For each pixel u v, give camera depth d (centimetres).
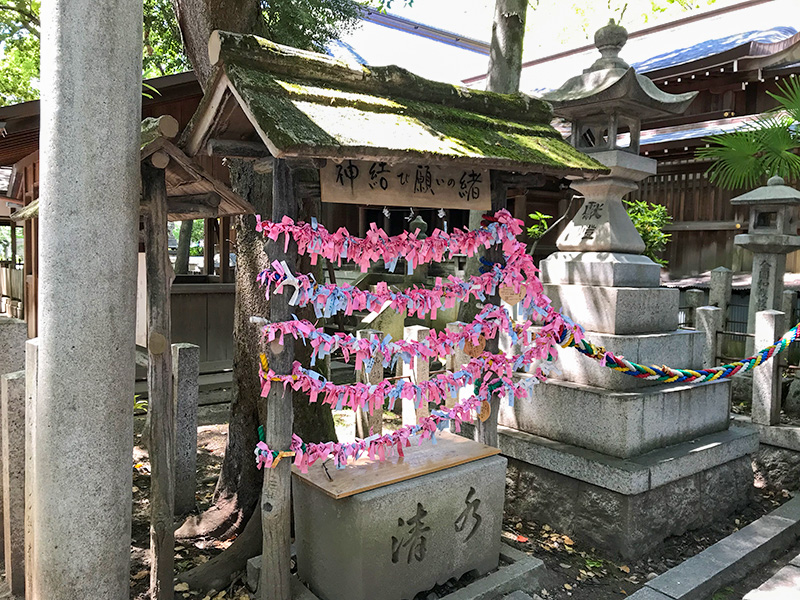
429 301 356
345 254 318
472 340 390
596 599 376
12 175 1045
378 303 334
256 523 390
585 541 448
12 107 670
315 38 949
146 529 424
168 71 1445
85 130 245
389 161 288
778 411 591
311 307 432
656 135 1099
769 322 577
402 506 327
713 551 427
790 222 718
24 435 343
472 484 361
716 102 1166
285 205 303
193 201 338
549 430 488
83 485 255
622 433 439
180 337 872
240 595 350
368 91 325
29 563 309
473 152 315
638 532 427
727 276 806
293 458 347
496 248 408
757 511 519
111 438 260
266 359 308
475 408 400
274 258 305
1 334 375
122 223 257
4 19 1352
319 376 324
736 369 450
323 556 334
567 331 401
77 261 247
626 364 415
